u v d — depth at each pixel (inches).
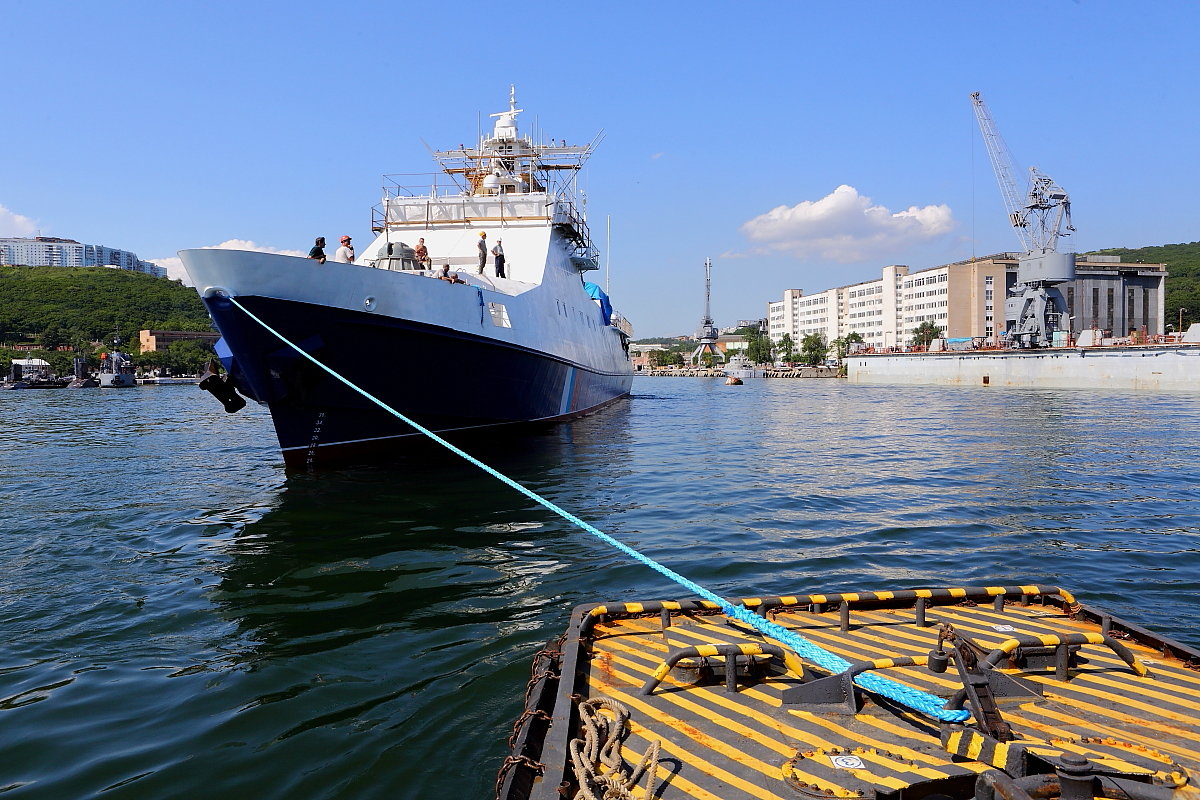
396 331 634.2
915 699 171.8
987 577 362.3
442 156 1188.5
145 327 6230.3
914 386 3447.3
